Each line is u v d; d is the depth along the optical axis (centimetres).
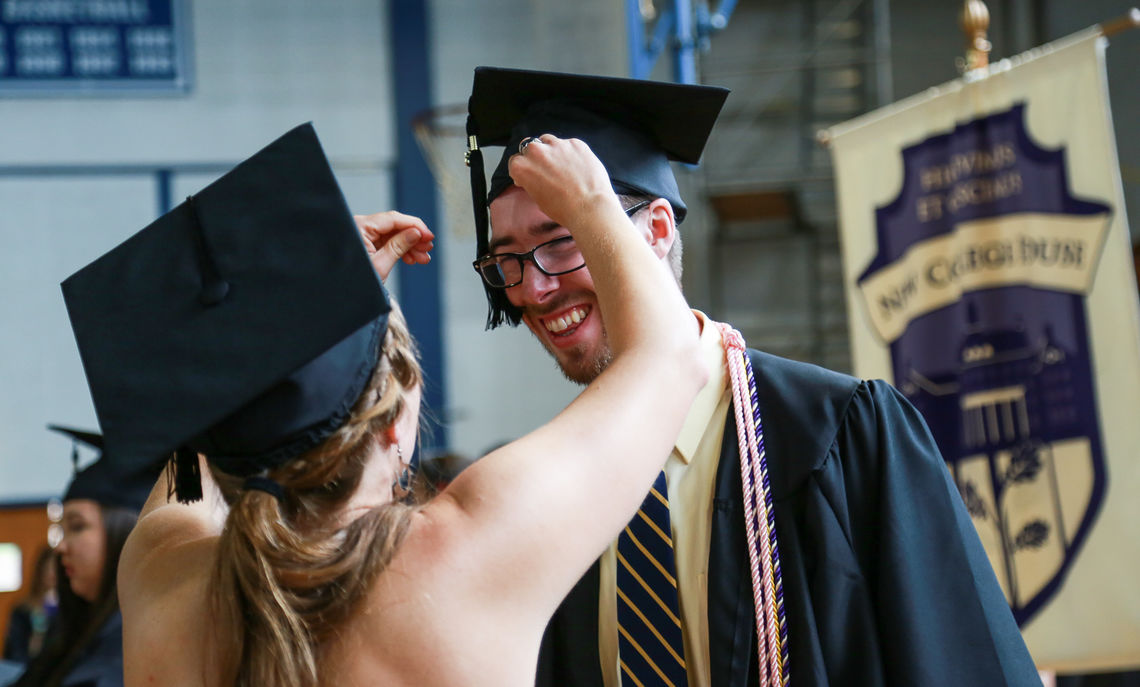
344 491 98
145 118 779
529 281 133
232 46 789
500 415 773
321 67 790
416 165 785
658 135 147
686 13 377
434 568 93
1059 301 277
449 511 96
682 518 128
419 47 793
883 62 868
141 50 781
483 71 138
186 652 97
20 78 772
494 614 92
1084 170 277
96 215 768
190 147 779
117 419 95
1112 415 266
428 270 779
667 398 98
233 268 99
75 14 778
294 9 793
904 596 119
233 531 94
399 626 91
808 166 870
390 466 103
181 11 786
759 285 897
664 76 665
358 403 99
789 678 120
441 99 789
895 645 118
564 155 105
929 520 125
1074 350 273
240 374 94
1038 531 272
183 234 103
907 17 872
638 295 100
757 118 883
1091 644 262
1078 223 276
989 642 119
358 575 92
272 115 785
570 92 142
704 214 885
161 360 97
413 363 106
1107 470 265
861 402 130
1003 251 288
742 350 135
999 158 291
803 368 136
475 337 777
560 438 96
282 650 89
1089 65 279
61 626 210
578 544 94
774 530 125
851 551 123
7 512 742
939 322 297
